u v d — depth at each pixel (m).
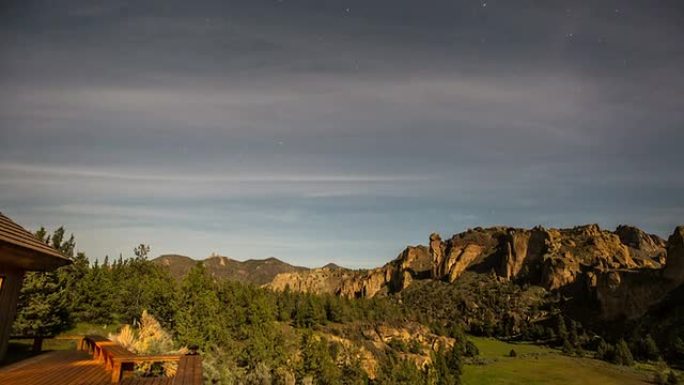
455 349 99.69
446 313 181.12
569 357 114.69
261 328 69.38
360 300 149.12
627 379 90.62
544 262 190.12
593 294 157.12
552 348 129.62
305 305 113.25
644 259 196.25
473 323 162.88
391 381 80.38
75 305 35.12
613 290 147.00
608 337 130.38
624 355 105.69
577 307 156.62
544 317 157.88
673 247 142.75
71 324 30.69
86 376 10.56
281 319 110.25
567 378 92.06
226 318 64.06
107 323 39.91
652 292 138.62
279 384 52.56
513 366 104.75
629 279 146.75
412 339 122.19
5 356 14.21
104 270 52.50
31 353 15.34
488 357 118.06
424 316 161.88
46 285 25.47
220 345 50.97
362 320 128.12
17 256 13.23
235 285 89.88
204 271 57.91
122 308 44.09
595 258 184.25
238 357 51.12
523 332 148.12
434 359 100.81
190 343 39.81
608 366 102.69
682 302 127.44
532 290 181.00
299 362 63.12
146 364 15.94
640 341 114.56
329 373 63.41
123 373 10.86
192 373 9.33
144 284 50.03
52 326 25.64
